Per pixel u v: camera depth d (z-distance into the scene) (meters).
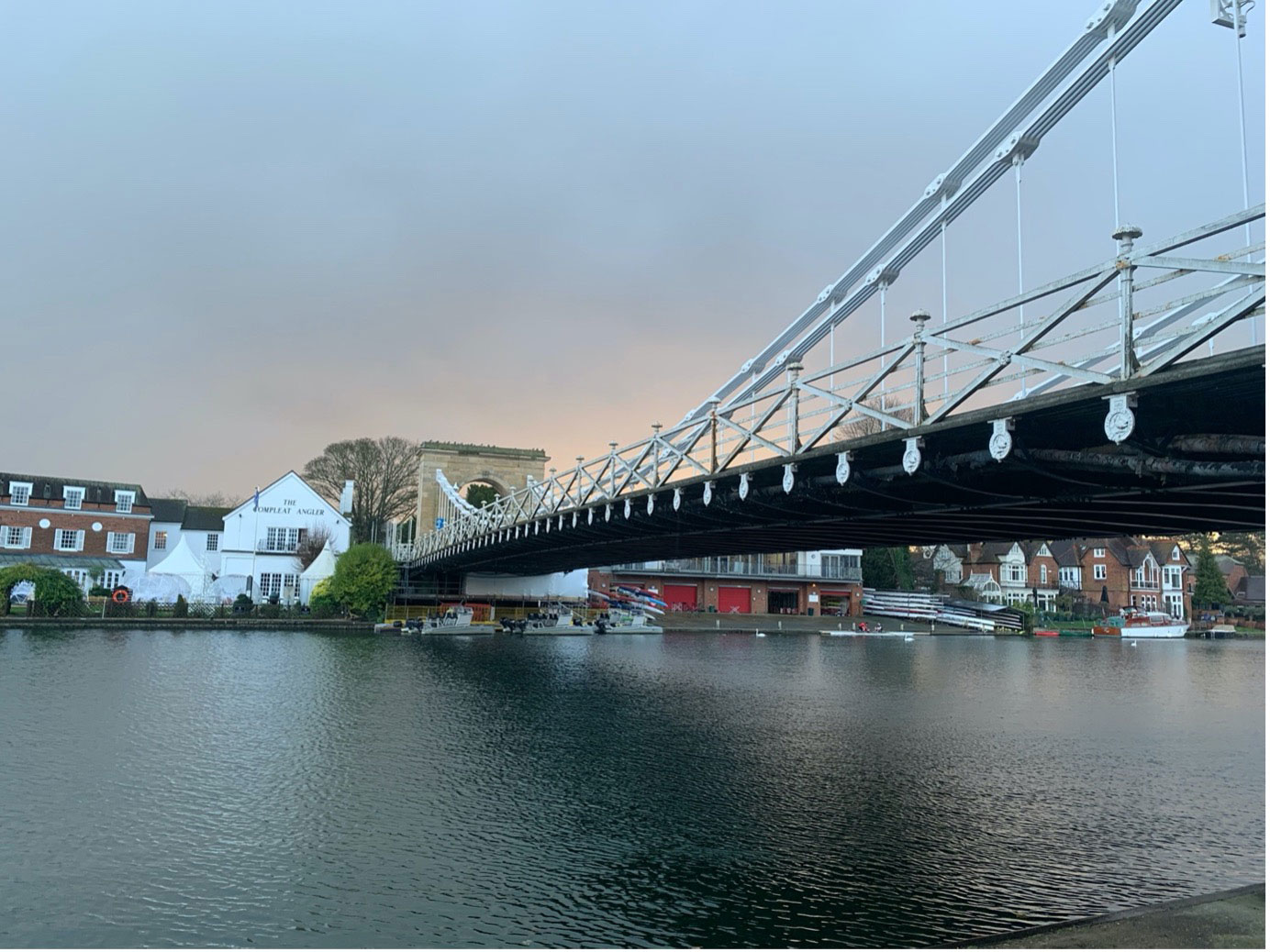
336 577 59.69
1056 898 13.16
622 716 28.20
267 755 21.09
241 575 65.19
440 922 12.00
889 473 14.77
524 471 76.19
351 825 16.00
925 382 13.83
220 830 15.55
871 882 13.64
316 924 11.91
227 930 11.68
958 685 39.91
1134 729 28.86
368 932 11.69
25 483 62.66
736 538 25.44
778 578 85.44
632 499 23.05
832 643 65.25
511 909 12.45
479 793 18.25
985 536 20.59
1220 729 29.17
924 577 103.69
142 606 54.56
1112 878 14.06
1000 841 15.80
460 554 47.25
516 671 39.25
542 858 14.45
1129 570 99.25
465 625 61.81
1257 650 71.62
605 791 18.58
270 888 13.07
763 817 16.92
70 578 53.34
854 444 14.85
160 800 17.20
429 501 74.19
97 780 18.45
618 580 80.31
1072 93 14.54
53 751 20.70
